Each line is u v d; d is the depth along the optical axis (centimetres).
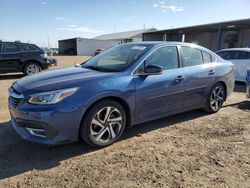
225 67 562
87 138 362
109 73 392
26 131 348
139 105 407
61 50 6625
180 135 436
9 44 1096
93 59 495
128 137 424
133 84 394
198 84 498
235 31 2697
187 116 539
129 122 407
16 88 371
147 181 297
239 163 343
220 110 593
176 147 388
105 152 369
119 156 357
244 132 455
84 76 379
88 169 322
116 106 382
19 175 307
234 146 396
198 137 429
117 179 301
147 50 434
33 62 1147
